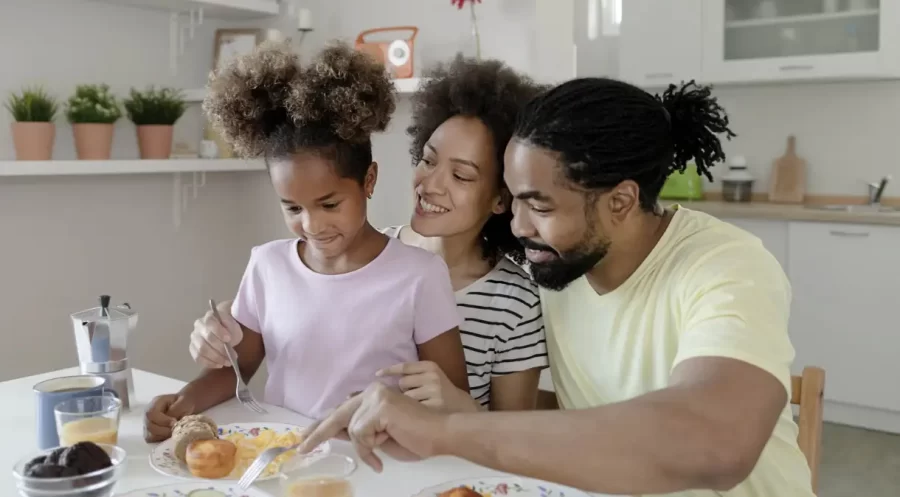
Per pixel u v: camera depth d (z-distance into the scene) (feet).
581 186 3.36
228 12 10.30
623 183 3.43
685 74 12.27
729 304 3.13
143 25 9.91
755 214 11.44
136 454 3.77
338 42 4.37
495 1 9.45
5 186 8.69
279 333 4.46
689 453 2.64
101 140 8.84
